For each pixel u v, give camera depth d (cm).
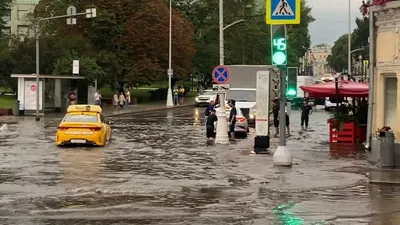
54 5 6688
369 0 2312
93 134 2553
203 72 9000
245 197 1391
